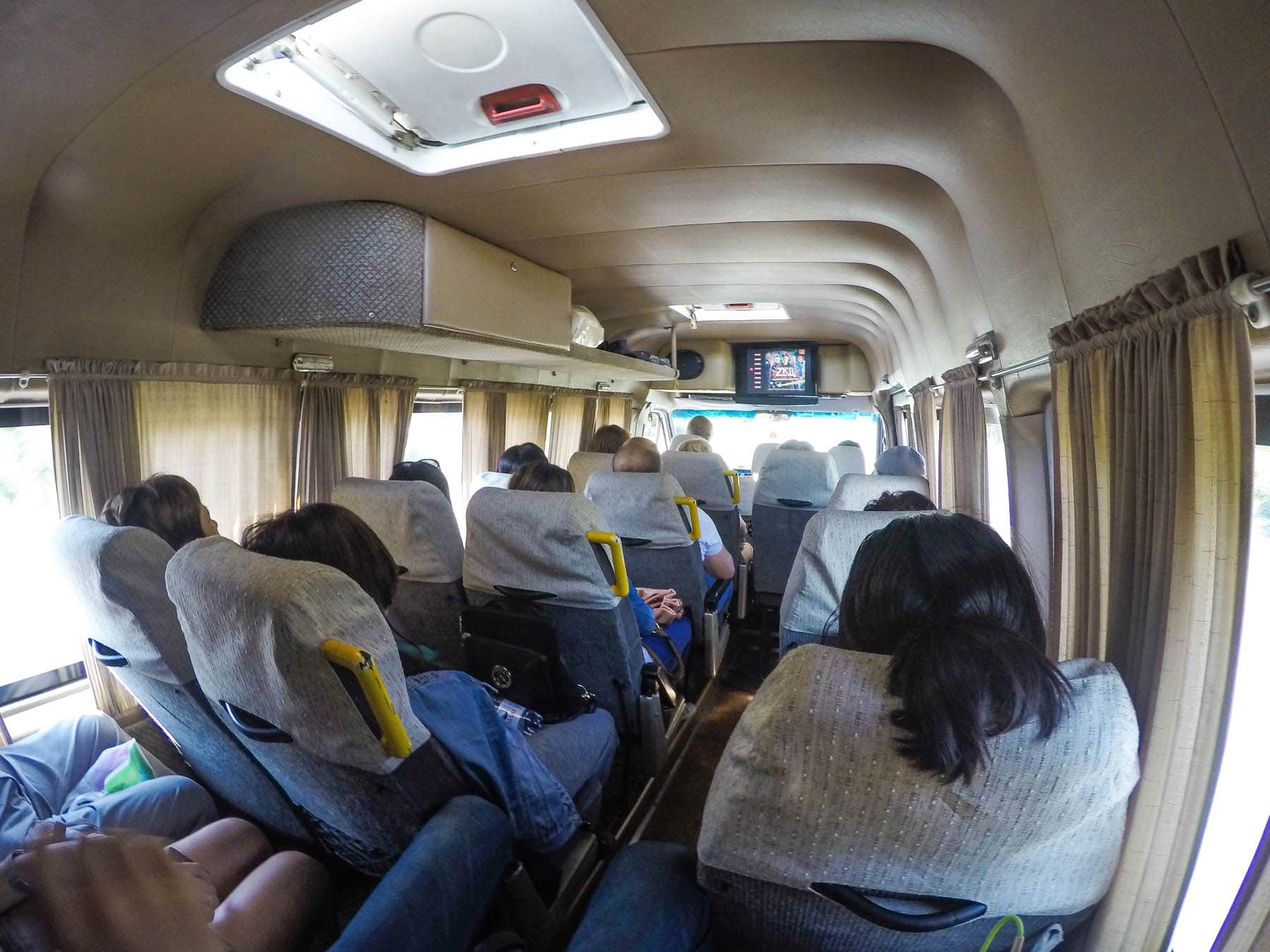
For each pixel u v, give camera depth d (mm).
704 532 3457
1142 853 1104
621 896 1044
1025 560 2324
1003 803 747
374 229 2457
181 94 1601
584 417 6949
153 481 1919
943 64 1620
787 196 2648
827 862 831
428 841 1119
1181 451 1047
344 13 1506
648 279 4387
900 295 4168
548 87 1869
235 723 1248
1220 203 958
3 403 1983
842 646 1039
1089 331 1413
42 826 630
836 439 8094
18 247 1854
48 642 2207
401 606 2621
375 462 3605
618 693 2309
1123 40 1023
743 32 1509
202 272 2465
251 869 1526
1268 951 878
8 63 1332
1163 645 1082
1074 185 1384
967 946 917
